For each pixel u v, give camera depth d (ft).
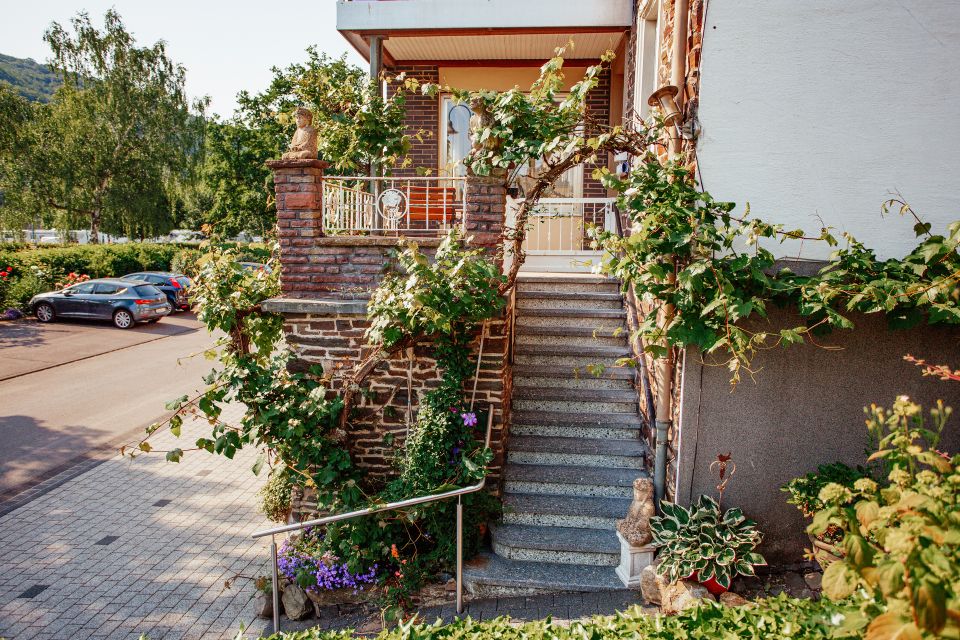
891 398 16.03
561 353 23.09
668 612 14.88
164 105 110.11
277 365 18.29
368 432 19.49
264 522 22.91
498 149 18.42
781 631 9.16
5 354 49.73
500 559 17.95
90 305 62.80
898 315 14.64
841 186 15.67
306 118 19.31
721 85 15.64
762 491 16.53
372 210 24.44
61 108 107.76
